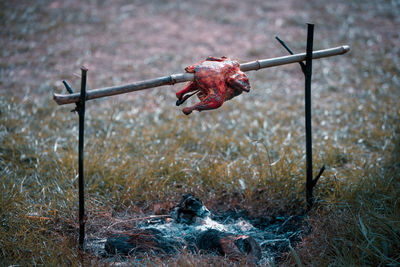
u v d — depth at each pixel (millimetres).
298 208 4438
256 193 4617
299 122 6586
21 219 3814
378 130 6012
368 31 11219
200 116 6801
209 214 4242
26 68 8742
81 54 9719
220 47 10492
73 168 4711
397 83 8125
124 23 12016
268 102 7484
